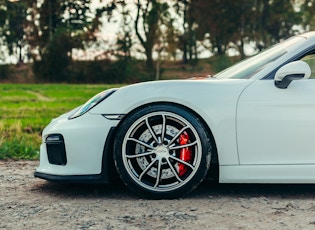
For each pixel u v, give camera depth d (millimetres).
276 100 3609
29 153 6461
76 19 59500
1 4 67438
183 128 3605
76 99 27297
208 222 3020
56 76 57844
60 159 3781
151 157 3643
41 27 59312
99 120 3682
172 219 3092
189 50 67562
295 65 3504
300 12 63625
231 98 3631
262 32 63125
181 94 3635
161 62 58625
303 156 3623
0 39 68250
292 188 4070
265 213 3248
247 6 62844
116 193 3896
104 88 43500
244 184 4219
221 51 65312
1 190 4160
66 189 4121
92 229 2891
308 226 2920
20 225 3014
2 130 8586
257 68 3873
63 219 3139
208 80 3773
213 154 3668
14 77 60781
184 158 3637
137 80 57938
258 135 3604
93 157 3672
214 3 62594
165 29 58094
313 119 3594
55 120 4012
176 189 3625
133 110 3672
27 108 18812
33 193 4016
